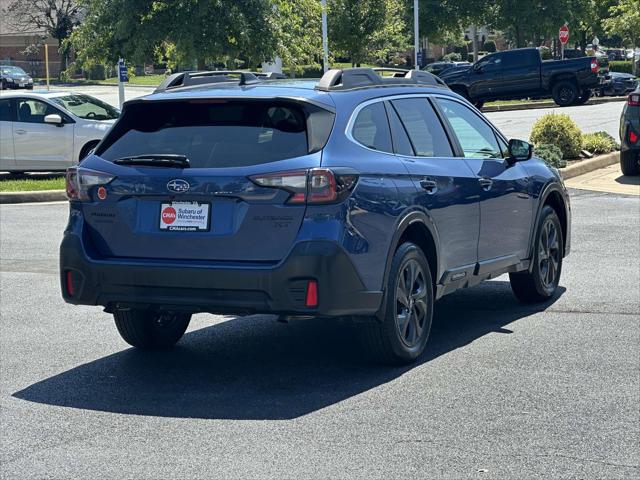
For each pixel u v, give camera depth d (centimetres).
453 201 741
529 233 859
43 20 9169
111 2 2552
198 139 658
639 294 921
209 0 2475
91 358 746
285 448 539
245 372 697
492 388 644
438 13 5828
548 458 519
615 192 1636
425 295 711
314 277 619
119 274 654
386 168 676
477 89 3931
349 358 729
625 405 606
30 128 2005
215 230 639
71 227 680
